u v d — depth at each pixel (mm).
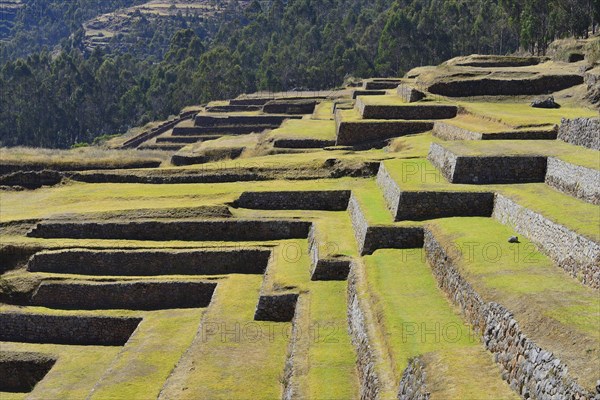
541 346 19250
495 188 36656
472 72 73375
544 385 18266
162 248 44281
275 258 40844
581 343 18844
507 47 135750
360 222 38750
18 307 42156
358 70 143625
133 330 39719
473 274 26469
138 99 152500
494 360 21594
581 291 23688
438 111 63688
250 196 49562
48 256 44719
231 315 35750
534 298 22719
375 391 22703
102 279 42750
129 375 31766
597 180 31484
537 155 38031
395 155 52844
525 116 53750
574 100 63688
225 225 45781
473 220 34844
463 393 19516
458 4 147125
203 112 118688
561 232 27188
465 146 42625
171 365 32750
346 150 60812
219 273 43094
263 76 147250
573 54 83562
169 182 57219
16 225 48500
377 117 65188
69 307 42125
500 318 22250
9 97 138500
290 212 47719
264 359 30766
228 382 28734
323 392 25062
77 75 149500
